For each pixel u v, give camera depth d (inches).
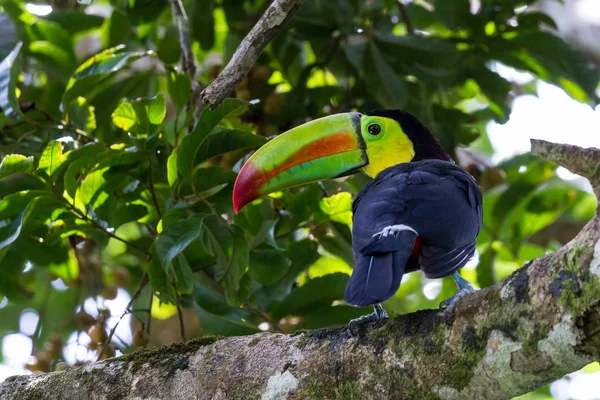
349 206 350.0
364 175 394.3
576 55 425.7
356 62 386.6
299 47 438.9
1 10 407.8
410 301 541.6
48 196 315.3
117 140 413.4
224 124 362.3
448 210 255.0
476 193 279.3
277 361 241.6
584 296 197.6
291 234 396.8
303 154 314.2
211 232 311.9
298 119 424.2
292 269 358.6
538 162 430.0
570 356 200.5
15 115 354.3
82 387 262.4
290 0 264.4
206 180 323.3
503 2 420.5
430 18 468.8
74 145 324.8
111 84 424.2
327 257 411.8
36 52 426.9
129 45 445.7
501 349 208.4
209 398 246.8
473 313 214.5
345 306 350.0
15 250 383.6
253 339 252.4
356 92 436.8
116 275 431.2
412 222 249.1
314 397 232.4
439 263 244.5
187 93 346.3
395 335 226.2
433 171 279.7
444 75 405.4
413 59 402.0
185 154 306.5
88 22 437.7
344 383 229.1
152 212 346.3
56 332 467.8
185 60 382.9
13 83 339.9
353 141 320.8
